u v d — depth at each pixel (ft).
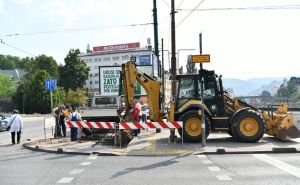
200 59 53.83
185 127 61.62
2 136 93.25
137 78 67.56
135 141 66.23
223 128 62.75
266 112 68.18
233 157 48.75
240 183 33.60
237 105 64.13
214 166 42.34
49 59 390.01
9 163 47.75
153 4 91.45
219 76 63.46
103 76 100.94
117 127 63.57
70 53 350.64
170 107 62.80
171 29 81.25
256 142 61.00
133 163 45.44
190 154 51.49
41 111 294.87
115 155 52.37
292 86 469.57
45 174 39.55
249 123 61.05
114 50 472.85
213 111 62.90
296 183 33.24
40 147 61.11
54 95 295.28
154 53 94.58
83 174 39.09
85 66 354.74
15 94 314.14
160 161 46.47
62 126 77.71
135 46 464.65
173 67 80.64
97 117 84.07
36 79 296.30
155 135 76.18
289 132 61.16
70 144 64.39
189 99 63.77
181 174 38.11
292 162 44.32
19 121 73.72
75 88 344.69
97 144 63.05
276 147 53.42
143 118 92.48
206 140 64.54
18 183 35.29
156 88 67.56
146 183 34.19
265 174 37.35
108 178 36.78
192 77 64.13
